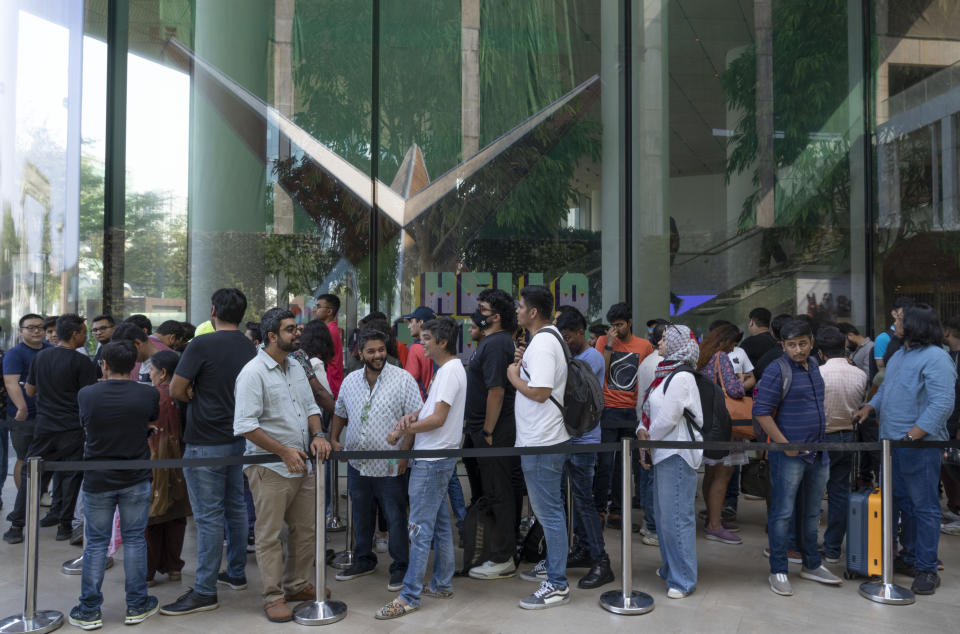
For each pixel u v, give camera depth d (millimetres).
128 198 8578
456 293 8844
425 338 4102
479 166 8953
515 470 5012
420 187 8875
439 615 3938
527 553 4859
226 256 8516
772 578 4340
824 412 4363
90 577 3766
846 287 9234
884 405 4520
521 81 9039
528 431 4090
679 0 9164
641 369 5613
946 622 3826
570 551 4871
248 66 8602
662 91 9078
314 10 8766
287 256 8641
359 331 5434
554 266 8961
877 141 9375
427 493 3982
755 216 9148
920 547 4316
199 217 8500
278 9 8711
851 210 9297
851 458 4852
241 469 4277
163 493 4305
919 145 9430
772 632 3691
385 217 8805
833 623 3811
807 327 4293
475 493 5043
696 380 4297
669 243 9047
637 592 4113
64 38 8719
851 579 4512
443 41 8953
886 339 6641
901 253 9336
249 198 8578
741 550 5176
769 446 4148
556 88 9070
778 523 4316
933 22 9461
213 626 3791
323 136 8766
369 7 8852
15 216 8766
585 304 8961
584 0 9102
